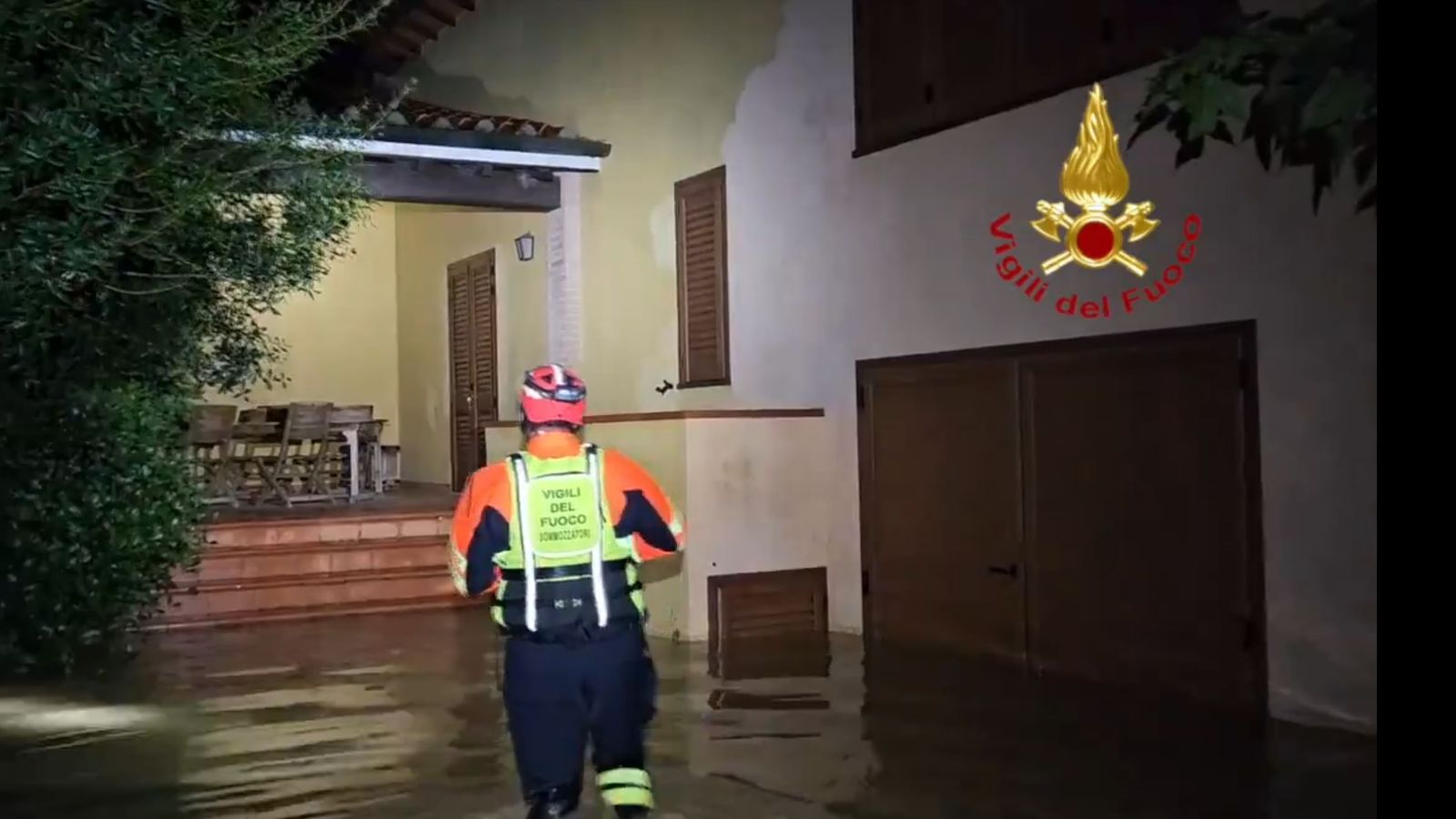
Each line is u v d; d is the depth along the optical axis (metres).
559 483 4.05
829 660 7.88
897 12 8.28
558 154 11.19
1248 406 6.19
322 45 6.94
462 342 14.14
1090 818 4.82
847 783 5.29
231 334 7.44
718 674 7.46
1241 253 6.20
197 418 11.80
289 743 5.98
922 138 8.09
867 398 8.57
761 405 9.59
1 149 5.27
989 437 7.63
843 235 8.76
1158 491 6.63
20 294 5.39
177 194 6.05
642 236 11.04
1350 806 4.88
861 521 8.66
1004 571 7.55
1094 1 6.92
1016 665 7.48
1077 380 7.07
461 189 11.37
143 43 5.73
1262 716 6.16
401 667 7.79
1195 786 5.16
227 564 9.88
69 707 6.73
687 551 8.51
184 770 5.54
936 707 6.57
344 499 12.82
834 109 8.83
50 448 6.90
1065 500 7.16
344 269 15.63
